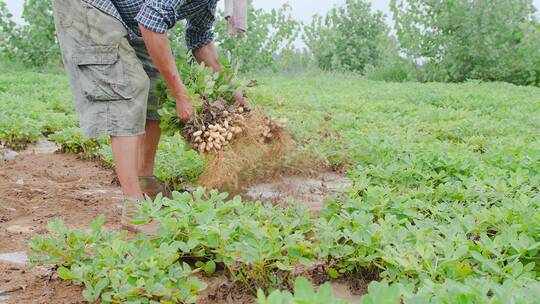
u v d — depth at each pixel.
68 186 5.21
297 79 17.50
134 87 4.01
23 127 7.18
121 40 3.97
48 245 3.11
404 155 5.52
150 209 3.38
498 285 2.36
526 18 18.58
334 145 6.12
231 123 4.25
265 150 4.39
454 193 4.29
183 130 4.26
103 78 3.94
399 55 19.86
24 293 3.02
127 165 4.04
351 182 5.54
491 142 6.61
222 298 3.03
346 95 11.95
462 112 9.13
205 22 4.66
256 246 2.98
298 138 5.86
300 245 3.07
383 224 3.23
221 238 3.09
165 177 5.19
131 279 2.77
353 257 3.20
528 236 3.28
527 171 4.71
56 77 16.19
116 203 4.70
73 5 3.94
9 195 4.80
